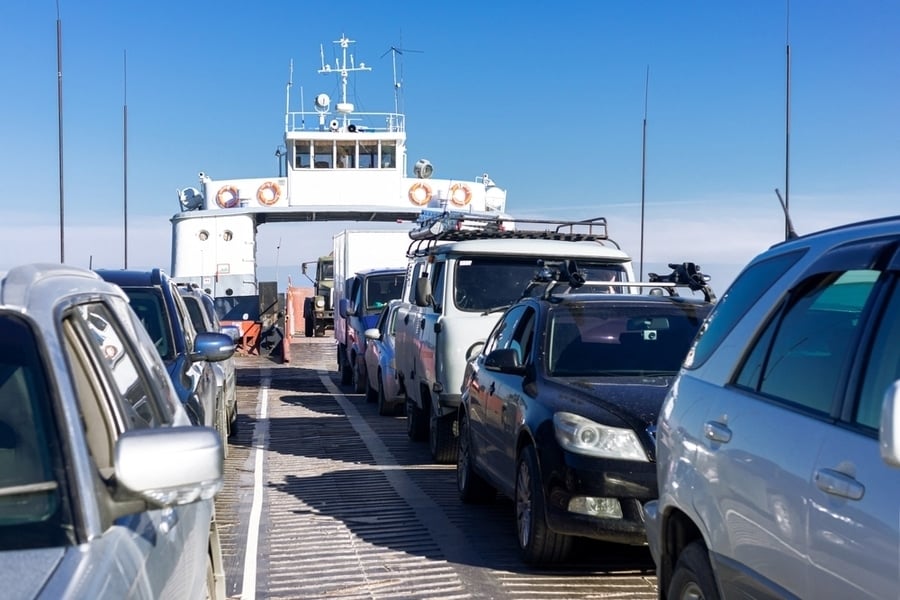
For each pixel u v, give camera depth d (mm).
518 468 6961
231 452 12172
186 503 2779
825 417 3143
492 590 6125
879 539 2668
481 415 8258
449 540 7445
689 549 4031
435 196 27969
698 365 4309
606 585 6230
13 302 3053
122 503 2814
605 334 7539
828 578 2914
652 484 5906
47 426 2779
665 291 10336
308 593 6125
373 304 20047
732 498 3561
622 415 6168
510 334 8391
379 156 28516
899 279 3068
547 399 6711
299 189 27719
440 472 10641
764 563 3318
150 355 4395
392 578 6430
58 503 2650
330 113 28781
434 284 11438
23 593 2264
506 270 10945
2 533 2570
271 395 19469
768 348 3744
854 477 2828
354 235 25562
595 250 11141
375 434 13734
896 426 2338
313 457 11758
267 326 28672
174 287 9188
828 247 3625
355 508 8672
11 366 2877
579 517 6039
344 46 28359
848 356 3148
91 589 2338
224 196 27688
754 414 3568
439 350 10594
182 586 3422
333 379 22969
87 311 3553
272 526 7973
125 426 3291
